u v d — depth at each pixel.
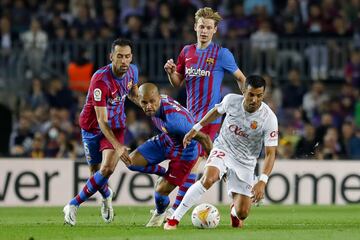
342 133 59.03
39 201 50.06
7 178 50.00
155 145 32.94
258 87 29.11
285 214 42.94
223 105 30.41
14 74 64.44
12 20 67.56
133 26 63.88
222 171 30.56
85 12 65.88
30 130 59.81
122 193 49.75
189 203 30.31
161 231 30.02
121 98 33.19
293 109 61.66
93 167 35.56
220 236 27.94
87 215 41.28
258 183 29.34
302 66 64.31
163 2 66.00
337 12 66.88
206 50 36.12
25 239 28.17
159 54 63.25
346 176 51.00
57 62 64.06
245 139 30.53
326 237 28.12
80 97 60.62
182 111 32.19
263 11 66.31
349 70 63.91
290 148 55.34
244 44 63.66
